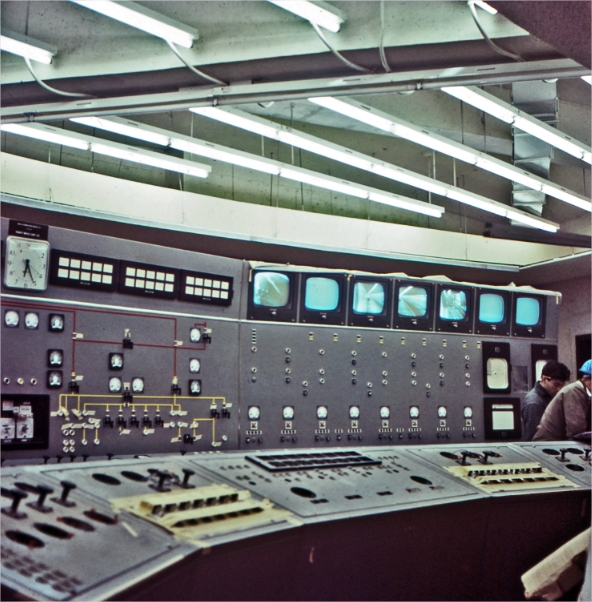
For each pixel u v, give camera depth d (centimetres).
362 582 264
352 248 921
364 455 329
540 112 721
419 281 565
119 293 435
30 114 532
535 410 527
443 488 307
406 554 279
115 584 173
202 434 465
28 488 217
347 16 452
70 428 409
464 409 584
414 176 779
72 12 493
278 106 877
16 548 178
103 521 204
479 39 435
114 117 614
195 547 197
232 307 487
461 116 855
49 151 819
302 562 237
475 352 594
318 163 1012
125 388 433
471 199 849
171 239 820
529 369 621
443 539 294
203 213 865
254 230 903
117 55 492
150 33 476
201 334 470
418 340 566
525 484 338
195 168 746
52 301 408
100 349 425
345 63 459
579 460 396
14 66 509
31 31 483
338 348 528
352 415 529
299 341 513
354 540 254
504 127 875
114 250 432
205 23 475
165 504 217
